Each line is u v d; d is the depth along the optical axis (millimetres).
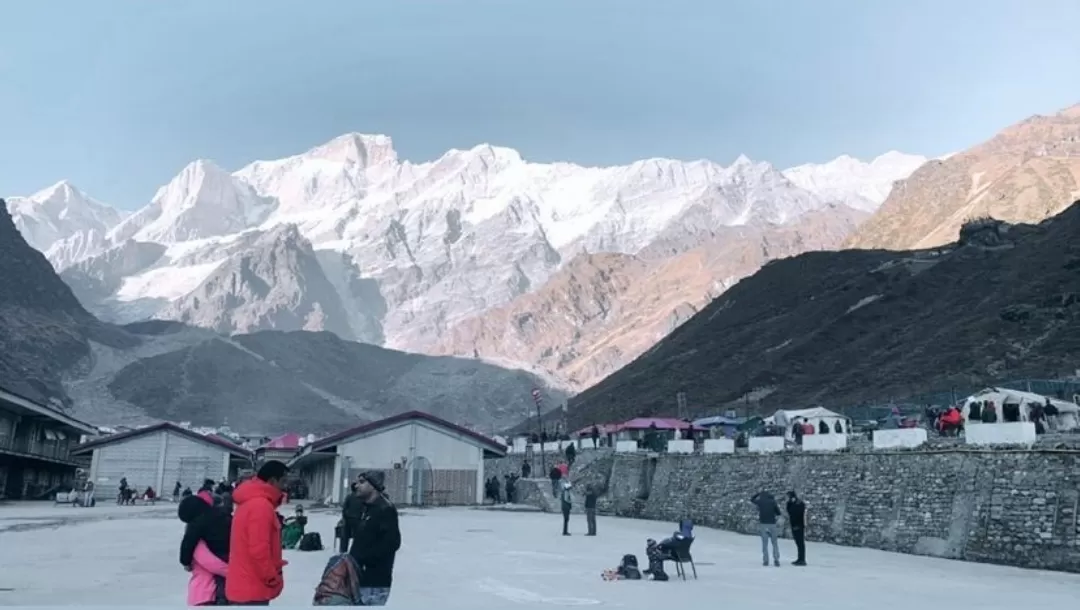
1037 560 25625
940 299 121688
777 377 116938
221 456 71625
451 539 35406
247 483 9406
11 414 66250
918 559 28500
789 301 157750
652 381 144000
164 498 69000
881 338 115375
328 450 64500
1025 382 57281
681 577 22188
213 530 10133
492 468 84312
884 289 134375
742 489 43125
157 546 29906
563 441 74625
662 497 50938
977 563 27156
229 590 8961
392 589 19484
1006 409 43656
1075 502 25172
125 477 69375
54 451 76875
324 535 36719
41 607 6461
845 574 23609
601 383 179250
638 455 55938
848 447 36969
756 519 40781
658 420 68562
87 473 86125
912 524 31141
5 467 67750
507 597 18172
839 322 127500
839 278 156000
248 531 9000
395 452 64562
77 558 25625
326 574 10273
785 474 40031
